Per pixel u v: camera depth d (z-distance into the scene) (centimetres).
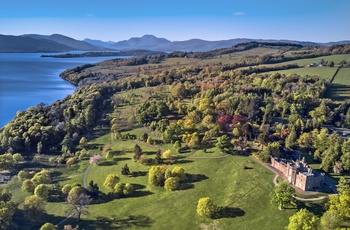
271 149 13750
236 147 15175
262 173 12731
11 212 10700
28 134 18200
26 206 11019
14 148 17600
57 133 18775
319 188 11306
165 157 14750
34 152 17562
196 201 11500
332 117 19362
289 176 11925
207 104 19925
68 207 11844
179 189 12412
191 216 10712
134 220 10850
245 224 9938
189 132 17112
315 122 17675
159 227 10356
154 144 17000
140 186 13062
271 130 17150
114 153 16662
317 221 9050
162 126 18075
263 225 9788
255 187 11806
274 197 10512
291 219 9106
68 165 15812
